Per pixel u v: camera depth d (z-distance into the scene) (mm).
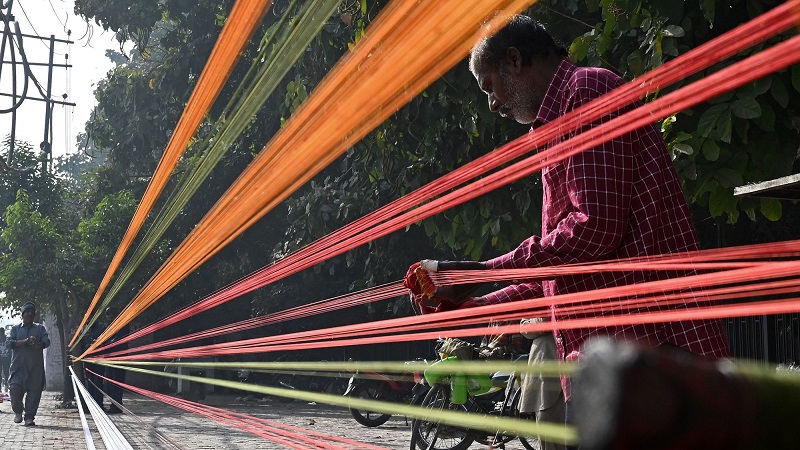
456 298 2004
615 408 232
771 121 5543
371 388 12148
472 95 8062
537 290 2312
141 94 19062
